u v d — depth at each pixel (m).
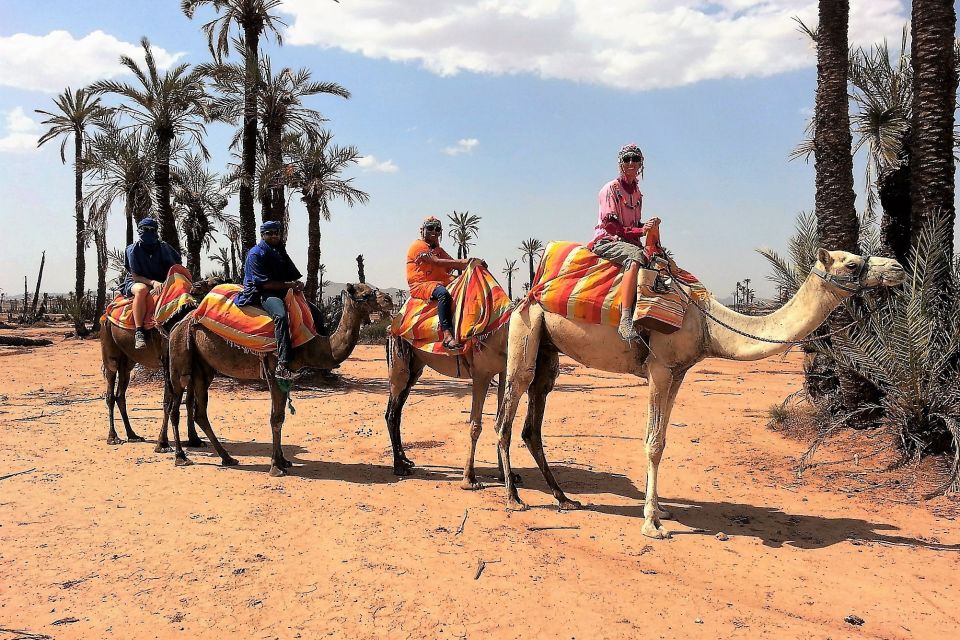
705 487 8.18
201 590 5.08
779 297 10.59
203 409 9.05
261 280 8.49
